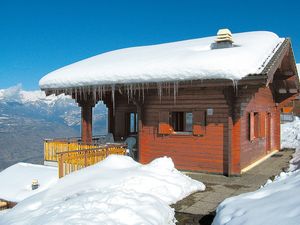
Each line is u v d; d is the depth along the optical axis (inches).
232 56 398.3
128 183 295.9
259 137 519.8
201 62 397.1
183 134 457.7
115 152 470.0
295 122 1021.2
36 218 233.5
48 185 424.2
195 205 288.0
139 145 485.7
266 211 188.1
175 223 248.2
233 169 414.0
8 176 470.6
